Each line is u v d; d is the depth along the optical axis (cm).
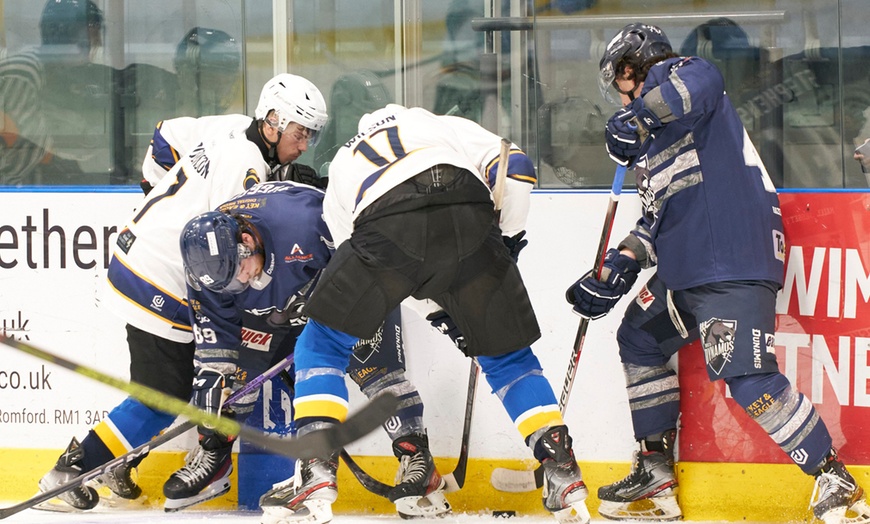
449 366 1230
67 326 1298
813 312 1167
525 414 989
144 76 1342
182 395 1220
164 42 1338
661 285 1141
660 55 1094
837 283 1159
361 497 1253
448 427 1237
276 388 1251
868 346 1150
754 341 1044
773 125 1225
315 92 1202
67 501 1201
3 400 1303
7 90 1371
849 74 1195
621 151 1047
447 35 1291
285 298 1091
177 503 1204
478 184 949
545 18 1259
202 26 1334
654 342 1161
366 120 1061
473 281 941
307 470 1016
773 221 1076
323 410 990
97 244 1291
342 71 1322
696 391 1192
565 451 977
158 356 1205
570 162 1262
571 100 1260
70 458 1186
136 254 1191
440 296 959
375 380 1187
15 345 713
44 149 1356
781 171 1227
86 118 1348
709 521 1192
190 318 1114
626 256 1123
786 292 1174
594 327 1207
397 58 1308
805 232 1166
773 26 1213
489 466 1230
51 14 1340
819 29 1201
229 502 1270
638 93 1111
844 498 1039
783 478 1180
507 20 1271
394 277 923
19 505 1066
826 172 1212
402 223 913
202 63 1338
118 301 1197
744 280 1047
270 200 1084
